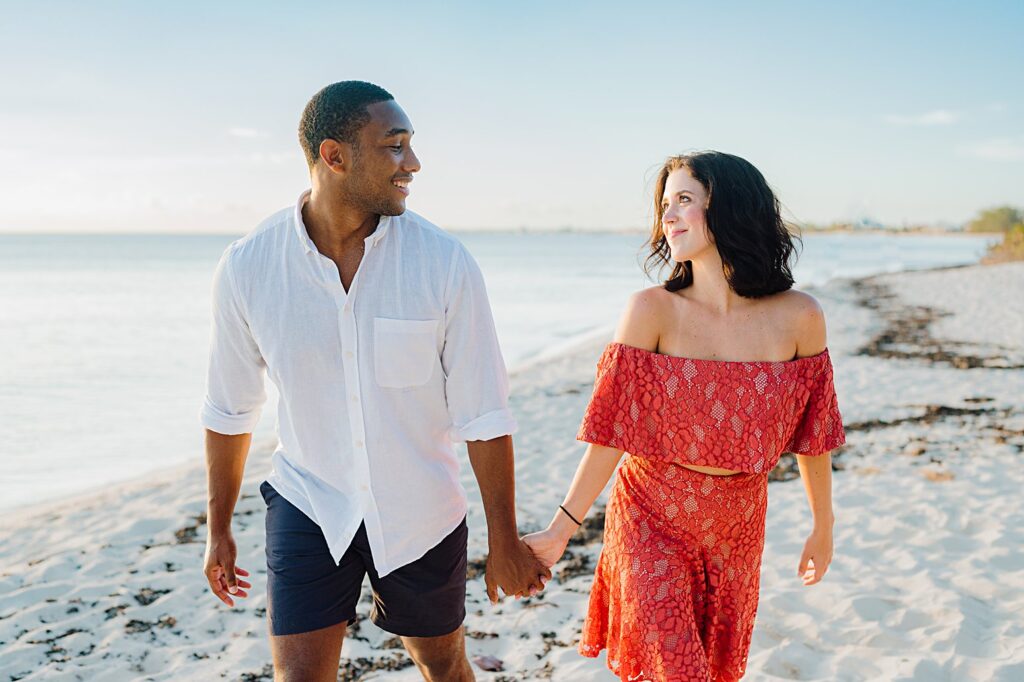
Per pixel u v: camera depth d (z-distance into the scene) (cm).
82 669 354
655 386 228
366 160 207
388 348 217
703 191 228
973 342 1280
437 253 220
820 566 255
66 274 5297
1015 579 403
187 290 3638
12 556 511
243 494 607
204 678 347
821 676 321
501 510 231
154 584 450
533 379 1152
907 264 4866
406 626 237
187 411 1025
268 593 230
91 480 726
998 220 7956
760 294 231
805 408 239
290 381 220
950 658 324
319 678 222
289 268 217
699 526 228
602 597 249
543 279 4534
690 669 218
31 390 1163
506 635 381
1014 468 602
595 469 238
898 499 541
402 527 226
